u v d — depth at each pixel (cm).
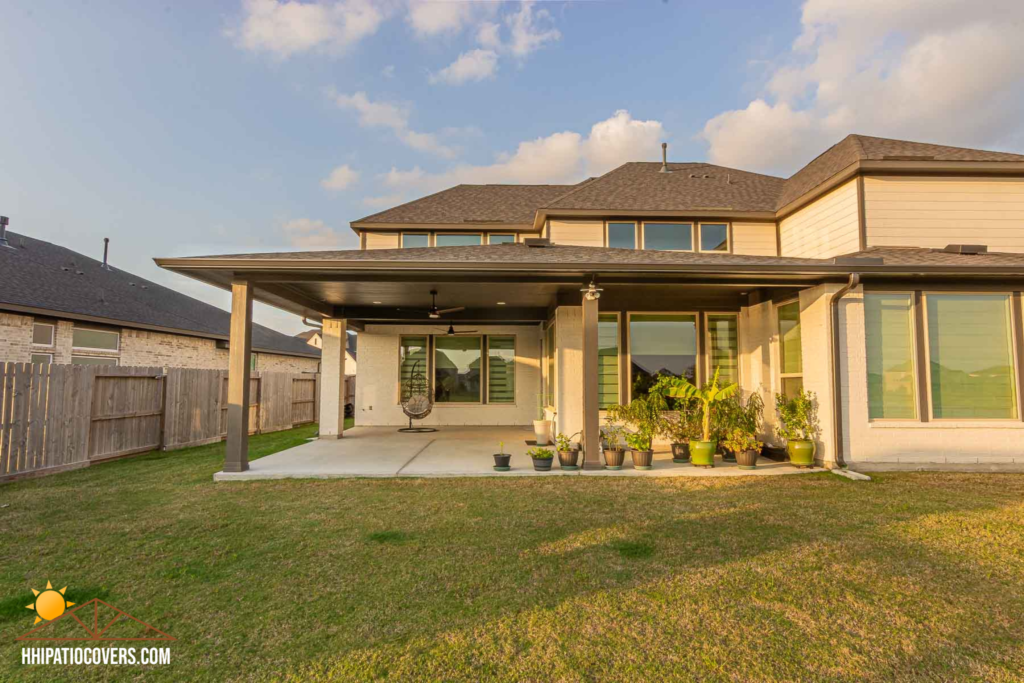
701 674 247
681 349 944
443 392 1389
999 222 859
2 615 310
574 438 892
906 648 270
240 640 280
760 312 911
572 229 1148
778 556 399
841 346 735
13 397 684
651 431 810
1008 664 255
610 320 941
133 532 462
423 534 456
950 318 739
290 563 389
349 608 317
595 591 338
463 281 729
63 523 490
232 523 489
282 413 1413
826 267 688
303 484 662
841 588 342
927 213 860
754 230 1145
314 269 685
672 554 404
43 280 1347
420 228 1358
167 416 977
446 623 298
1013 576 361
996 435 726
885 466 726
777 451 848
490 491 621
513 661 258
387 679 244
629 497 589
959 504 546
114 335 1435
